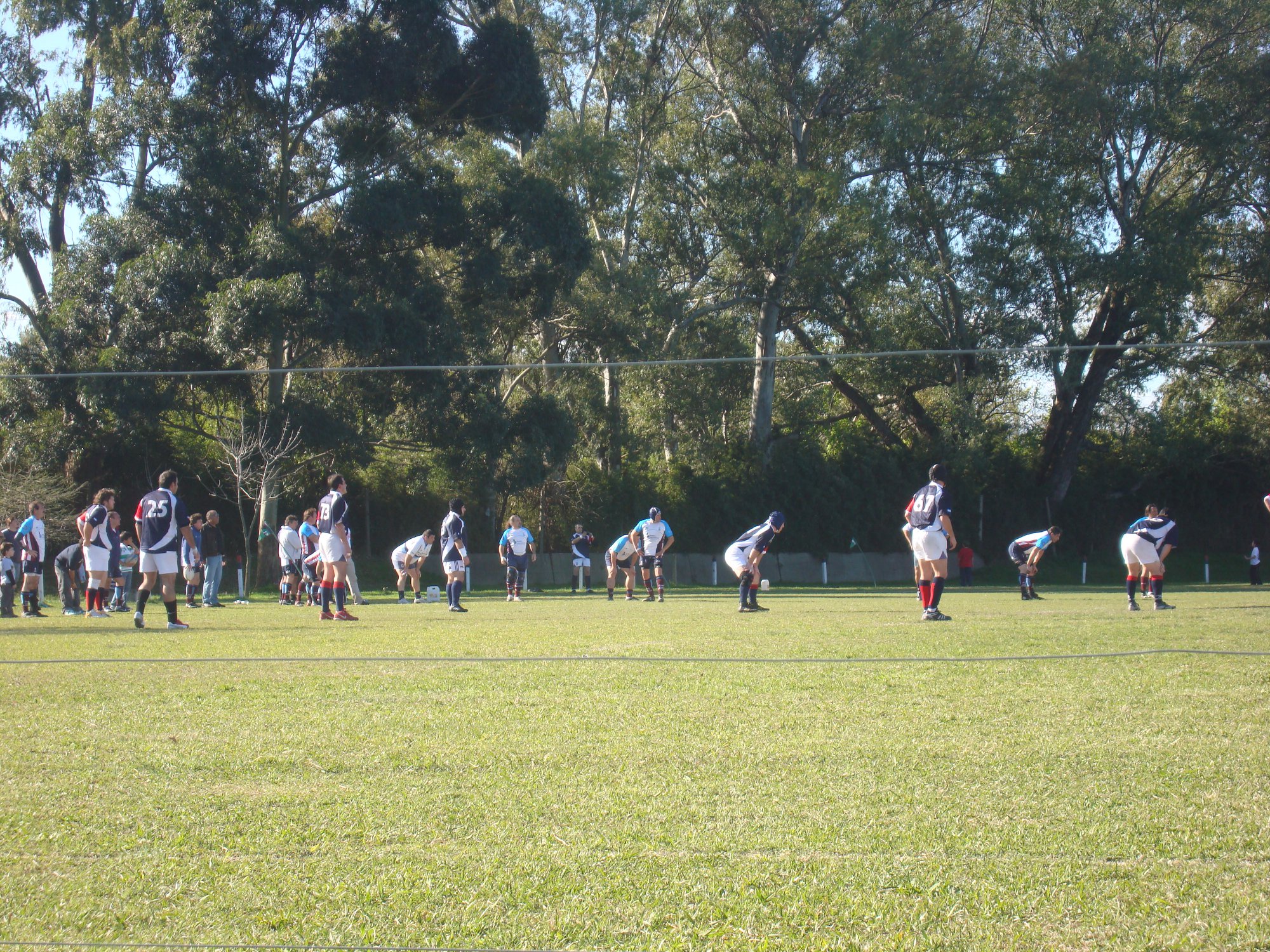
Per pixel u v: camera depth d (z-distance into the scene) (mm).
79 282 31359
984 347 41969
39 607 17797
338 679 7824
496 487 35469
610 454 44062
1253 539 49812
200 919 3445
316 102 33156
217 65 30844
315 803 4586
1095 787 4758
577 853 3984
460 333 32844
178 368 30781
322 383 33406
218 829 4258
